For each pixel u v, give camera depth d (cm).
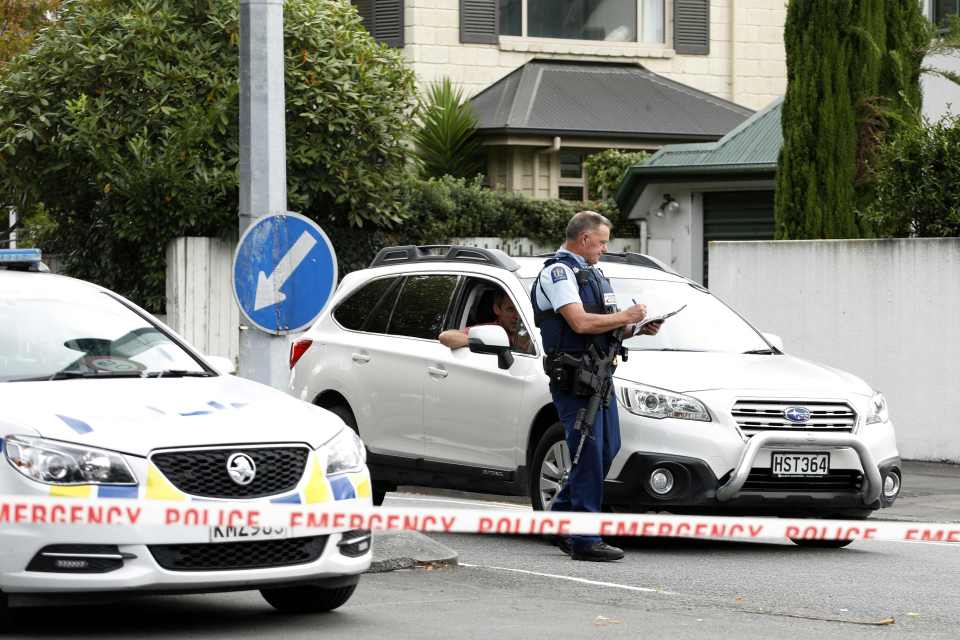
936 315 5662
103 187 7450
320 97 7462
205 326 7450
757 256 6147
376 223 7819
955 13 7575
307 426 2631
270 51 3775
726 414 3541
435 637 2556
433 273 4231
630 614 2791
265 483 2528
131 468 2439
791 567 3406
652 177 8506
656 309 4012
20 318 2920
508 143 9462
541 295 3375
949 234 5712
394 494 5356
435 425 4028
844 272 5906
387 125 7688
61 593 2394
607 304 3381
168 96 7481
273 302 3691
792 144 6444
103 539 2392
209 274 7450
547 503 3694
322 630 2620
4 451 2438
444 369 4009
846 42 6350
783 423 3588
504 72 10300
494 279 4028
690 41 10706
